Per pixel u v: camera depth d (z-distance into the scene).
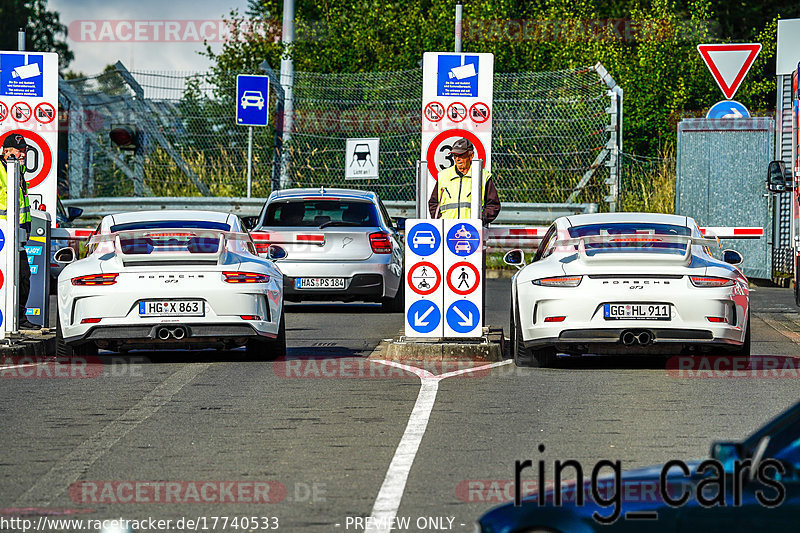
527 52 86.75
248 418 26.94
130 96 84.88
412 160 81.81
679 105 88.25
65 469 21.91
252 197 82.06
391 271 54.75
